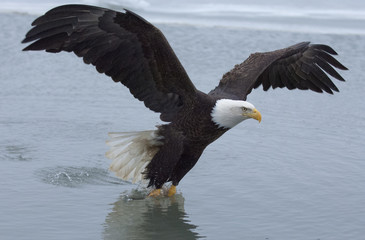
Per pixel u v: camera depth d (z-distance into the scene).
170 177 11.49
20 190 11.15
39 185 11.43
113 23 10.10
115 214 10.43
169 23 25.00
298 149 13.75
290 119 15.99
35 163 12.50
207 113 10.96
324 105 17.30
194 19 25.91
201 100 10.98
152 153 11.44
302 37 23.66
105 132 14.41
